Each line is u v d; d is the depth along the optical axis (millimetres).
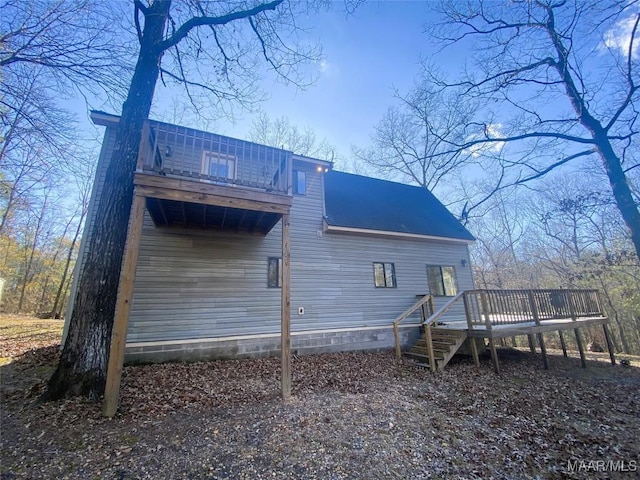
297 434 3502
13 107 5988
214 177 4984
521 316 7836
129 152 4984
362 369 6816
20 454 2805
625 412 4785
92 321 4273
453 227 12133
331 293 8922
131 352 6324
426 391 5418
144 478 2596
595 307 9359
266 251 8203
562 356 9750
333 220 9242
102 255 4504
